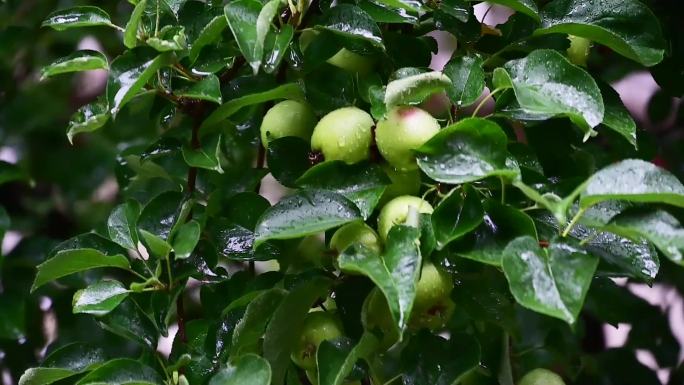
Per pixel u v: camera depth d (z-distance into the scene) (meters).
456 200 0.82
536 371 0.96
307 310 0.87
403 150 0.84
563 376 1.09
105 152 1.29
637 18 0.91
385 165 0.87
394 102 0.83
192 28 0.92
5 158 1.35
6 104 1.28
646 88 1.42
